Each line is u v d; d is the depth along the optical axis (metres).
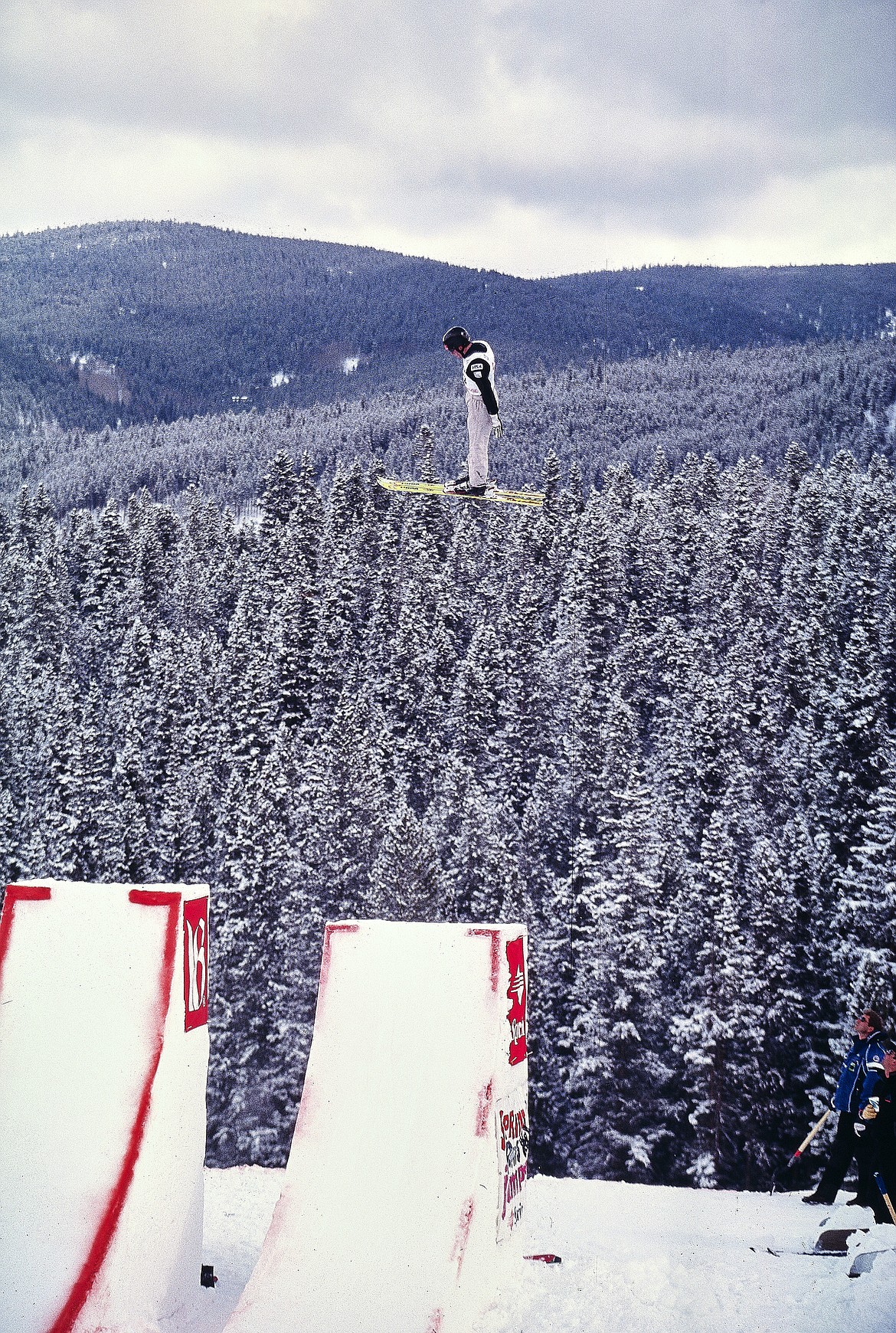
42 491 151.75
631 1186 10.88
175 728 72.12
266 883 42.94
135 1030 5.63
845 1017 36.16
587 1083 38.84
